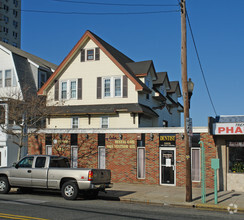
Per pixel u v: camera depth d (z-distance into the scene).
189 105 14.90
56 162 15.81
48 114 23.94
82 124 25.38
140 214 11.51
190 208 13.38
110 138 20.88
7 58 28.47
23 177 15.70
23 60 29.66
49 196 15.95
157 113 28.94
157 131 19.69
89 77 25.98
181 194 16.17
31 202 13.72
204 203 13.76
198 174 18.73
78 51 26.53
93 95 25.69
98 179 14.86
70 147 21.98
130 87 24.70
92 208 12.55
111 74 25.34
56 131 22.41
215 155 18.20
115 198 15.27
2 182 16.33
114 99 25.03
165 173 19.45
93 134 21.42
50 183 15.07
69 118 25.77
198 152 18.77
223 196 15.66
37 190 17.86
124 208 12.80
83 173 14.48
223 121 18.58
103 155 21.20
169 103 33.91
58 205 13.08
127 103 24.61
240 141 17.66
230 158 17.84
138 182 19.94
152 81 28.31
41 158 15.73
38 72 29.89
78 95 26.11
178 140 19.16
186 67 14.55
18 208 12.12
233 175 17.58
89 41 26.30
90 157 21.38
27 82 28.33
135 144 20.22
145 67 26.52
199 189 17.94
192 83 15.01
